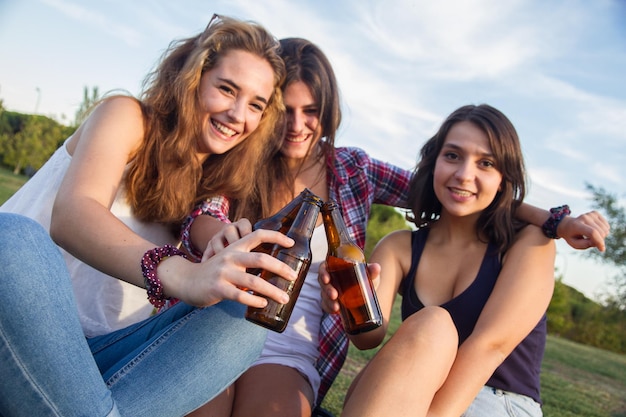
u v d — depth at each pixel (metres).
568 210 1.98
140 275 1.35
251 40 1.93
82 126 1.83
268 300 1.29
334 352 2.21
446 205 2.06
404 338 1.46
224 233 1.44
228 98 1.91
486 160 2.01
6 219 1.12
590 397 5.07
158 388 1.36
